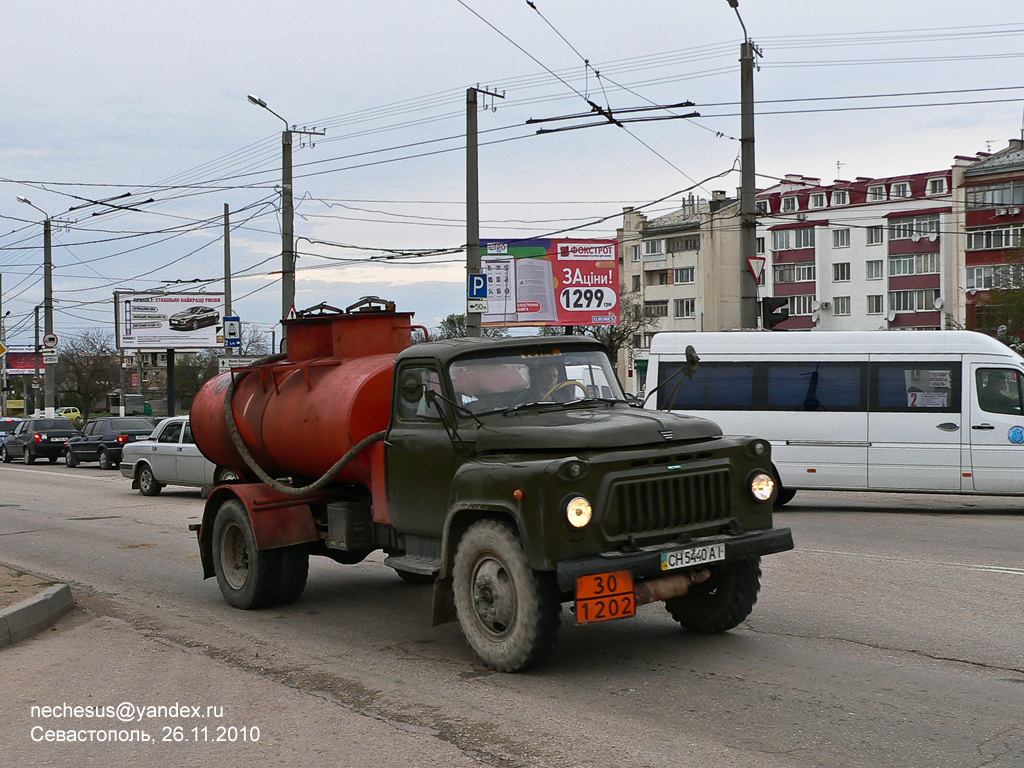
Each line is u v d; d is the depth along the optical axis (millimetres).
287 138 26172
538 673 6137
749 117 19562
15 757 5016
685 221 76938
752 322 19422
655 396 15703
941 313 63594
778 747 4707
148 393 93500
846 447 14742
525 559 5883
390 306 8719
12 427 39781
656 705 5414
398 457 7180
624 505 5828
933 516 13922
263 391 8773
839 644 6691
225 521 8719
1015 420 14086
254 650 7098
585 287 42281
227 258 33469
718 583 6820
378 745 4934
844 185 69938
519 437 6250
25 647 7402
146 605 9000
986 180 60531
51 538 14047
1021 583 8773
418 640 7262
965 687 5660
